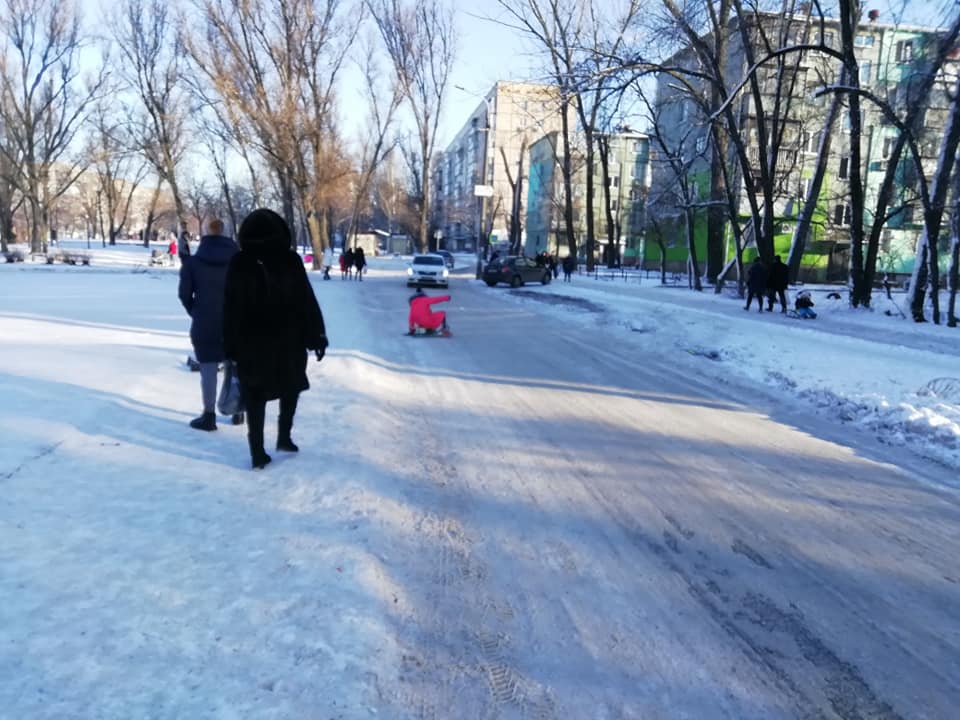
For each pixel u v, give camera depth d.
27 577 3.10
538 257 35.94
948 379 8.70
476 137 79.25
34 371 7.36
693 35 19.42
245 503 4.21
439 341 12.59
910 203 19.61
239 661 2.65
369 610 3.11
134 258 45.03
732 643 3.09
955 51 15.36
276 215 4.70
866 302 18.45
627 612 3.31
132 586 3.11
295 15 35.38
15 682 2.40
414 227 67.44
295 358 4.86
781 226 36.75
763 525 4.42
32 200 40.62
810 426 7.12
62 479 4.32
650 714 2.59
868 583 3.68
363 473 4.89
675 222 36.50
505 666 2.84
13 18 38.16
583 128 36.69
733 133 20.98
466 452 5.79
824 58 22.88
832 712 2.65
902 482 5.34
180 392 7.02
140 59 43.31
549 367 10.27
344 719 2.42
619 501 4.78
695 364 10.77
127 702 2.36
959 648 3.11
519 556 3.86
